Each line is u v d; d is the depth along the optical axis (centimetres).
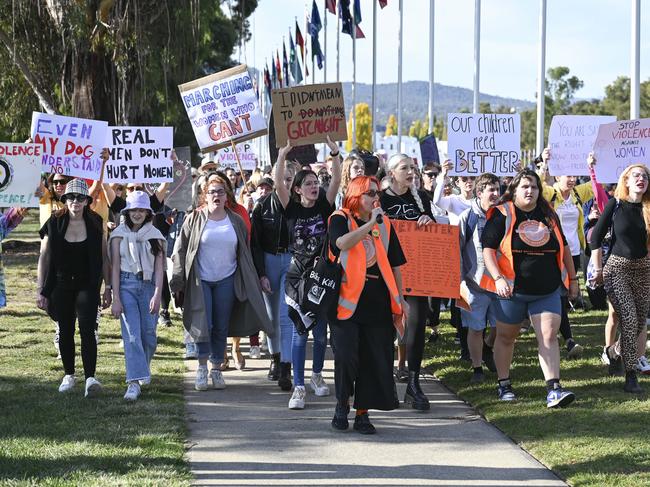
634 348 807
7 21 2506
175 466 600
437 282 789
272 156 1334
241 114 1102
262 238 864
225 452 647
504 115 1160
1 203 845
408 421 744
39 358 995
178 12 2467
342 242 673
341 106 906
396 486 572
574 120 1145
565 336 977
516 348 1034
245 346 1129
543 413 739
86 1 2391
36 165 852
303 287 780
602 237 831
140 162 1091
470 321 860
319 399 826
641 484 554
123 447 639
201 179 967
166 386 860
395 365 997
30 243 2677
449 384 876
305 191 809
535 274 754
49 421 713
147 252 812
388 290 693
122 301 806
